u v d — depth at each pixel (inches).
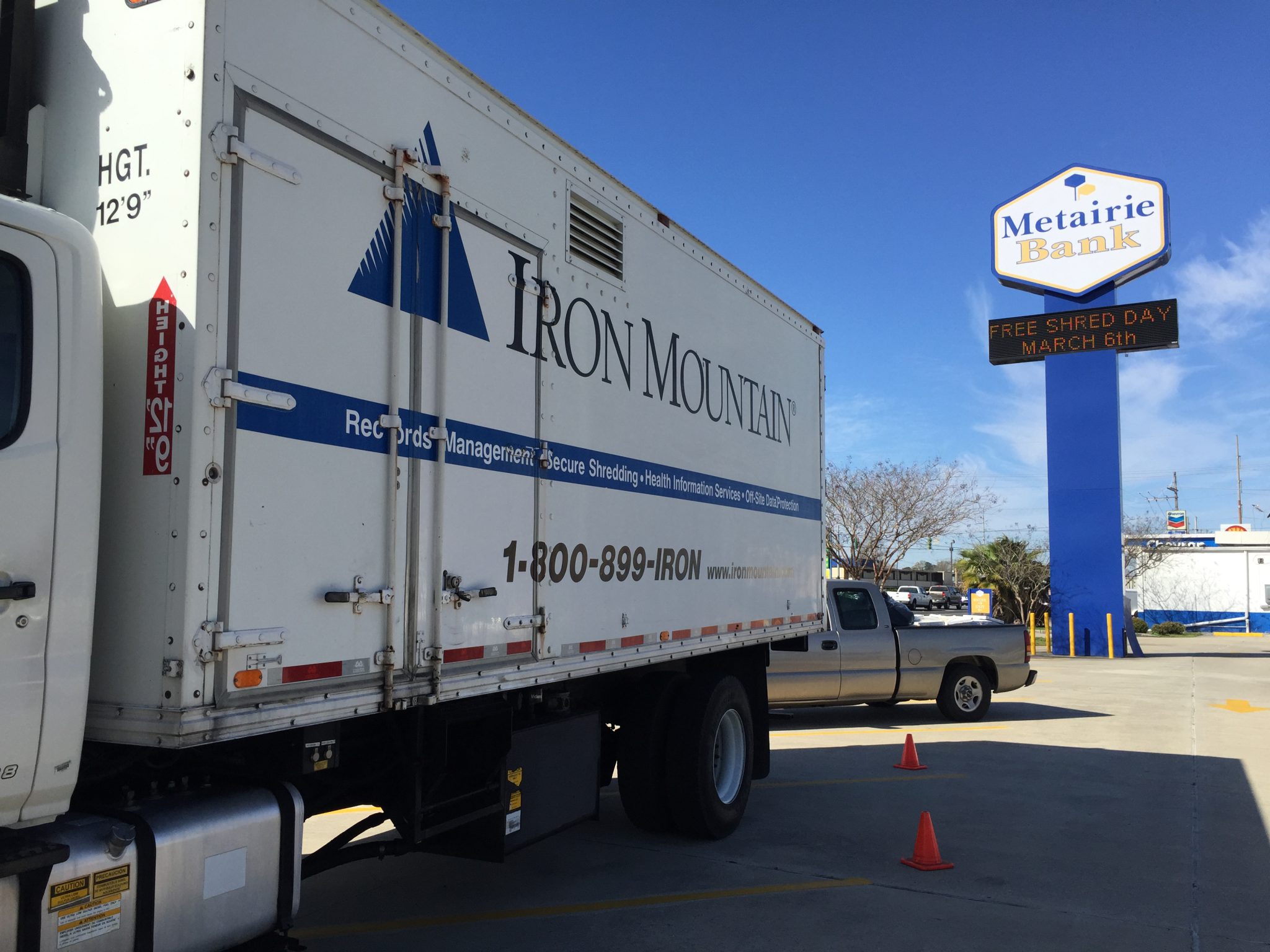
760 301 292.0
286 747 129.3
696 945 183.3
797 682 441.4
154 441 110.7
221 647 110.0
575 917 197.6
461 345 156.9
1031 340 923.4
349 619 130.3
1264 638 1354.6
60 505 103.6
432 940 183.8
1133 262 889.5
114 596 111.0
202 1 113.7
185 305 110.5
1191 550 1644.9
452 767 168.6
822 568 339.3
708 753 249.3
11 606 98.3
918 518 1163.3
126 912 108.4
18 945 98.3
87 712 110.1
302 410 124.0
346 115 134.8
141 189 114.9
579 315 194.7
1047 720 489.4
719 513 257.4
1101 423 899.4
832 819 281.4
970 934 190.5
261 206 119.9
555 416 183.9
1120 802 305.4
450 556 151.2
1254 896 214.7
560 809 194.2
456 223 157.5
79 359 106.9
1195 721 485.7
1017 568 1253.1
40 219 104.6
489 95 168.9
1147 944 186.2
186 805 119.3
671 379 233.9
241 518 114.3
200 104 112.5
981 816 286.8
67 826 109.4
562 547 184.9
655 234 229.1
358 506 132.9
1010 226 940.0
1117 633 889.5
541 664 176.2
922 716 501.0
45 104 123.0
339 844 159.9
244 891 121.2
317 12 130.6
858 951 181.8
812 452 332.5
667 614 227.1
